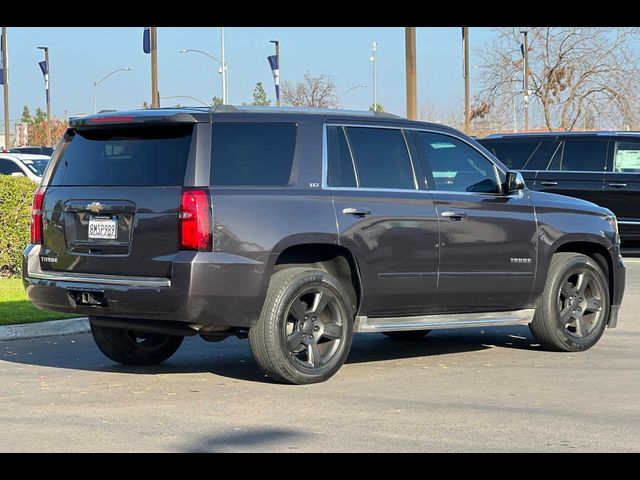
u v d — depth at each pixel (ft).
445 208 30.96
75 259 28.55
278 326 27.63
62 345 36.14
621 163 63.62
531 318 33.55
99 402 26.32
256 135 28.17
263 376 29.94
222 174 27.37
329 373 28.78
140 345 31.81
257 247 27.14
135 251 27.35
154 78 116.67
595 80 157.69
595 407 25.72
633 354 33.88
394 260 29.81
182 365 31.89
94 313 27.99
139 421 24.17
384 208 29.68
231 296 26.86
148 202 27.27
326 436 22.71
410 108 71.92
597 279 34.63
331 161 29.12
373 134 30.30
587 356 33.53
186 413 24.98
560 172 64.75
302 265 29.30
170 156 27.61
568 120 159.33
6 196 52.13
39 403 26.20
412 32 71.20
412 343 36.47
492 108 166.91
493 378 29.63
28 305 42.47
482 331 39.34
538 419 24.38
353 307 29.89
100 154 28.99
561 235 33.58
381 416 24.64
